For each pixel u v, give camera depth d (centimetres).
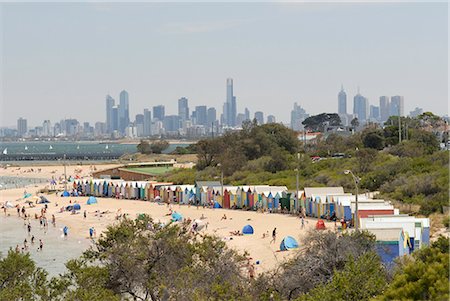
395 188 13425
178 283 4900
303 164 19188
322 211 12688
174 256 5638
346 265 4678
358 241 6331
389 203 11062
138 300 5891
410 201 12044
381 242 6894
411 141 19738
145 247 5638
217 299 4600
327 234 6100
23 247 11519
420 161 15075
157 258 5619
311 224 11919
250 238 10844
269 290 4894
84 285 5072
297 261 5700
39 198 18838
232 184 18238
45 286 5131
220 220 13288
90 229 12662
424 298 3108
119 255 5512
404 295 3148
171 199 17375
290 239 9494
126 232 5794
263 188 15162
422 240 7812
